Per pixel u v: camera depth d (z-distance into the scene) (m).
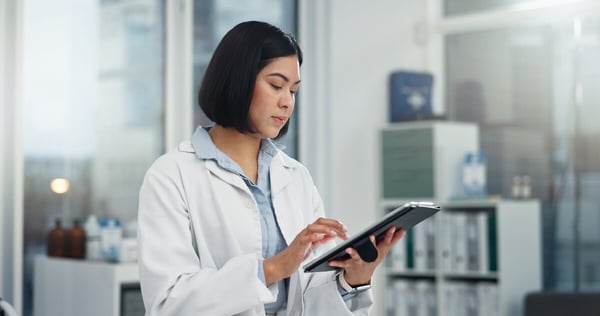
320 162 5.50
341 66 5.54
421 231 5.44
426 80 5.77
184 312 1.88
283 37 1.99
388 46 5.76
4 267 4.27
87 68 4.62
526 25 5.62
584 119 5.42
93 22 4.65
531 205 5.32
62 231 4.43
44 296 4.38
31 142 4.40
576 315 4.88
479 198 5.23
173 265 1.93
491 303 5.16
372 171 5.68
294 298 2.05
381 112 5.73
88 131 4.62
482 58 5.80
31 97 4.41
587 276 5.38
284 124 2.10
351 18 5.59
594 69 5.38
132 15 4.82
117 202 4.73
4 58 4.28
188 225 1.98
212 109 1.99
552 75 5.52
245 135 2.07
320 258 1.91
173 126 4.96
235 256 1.97
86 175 4.60
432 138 5.36
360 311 2.10
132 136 4.81
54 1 4.50
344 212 5.52
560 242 5.47
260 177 2.09
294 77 1.99
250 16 5.39
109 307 4.08
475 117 5.83
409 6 5.88
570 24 5.46
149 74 4.89
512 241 5.17
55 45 4.50
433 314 5.41
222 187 2.01
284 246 2.07
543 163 5.54
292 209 2.10
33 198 4.41
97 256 4.43
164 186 1.99
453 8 5.89
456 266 5.28
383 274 5.60
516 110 5.66
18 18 4.30
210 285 1.87
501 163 5.71
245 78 1.95
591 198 5.38
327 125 5.50
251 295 1.87
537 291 5.23
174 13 4.98
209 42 5.18
